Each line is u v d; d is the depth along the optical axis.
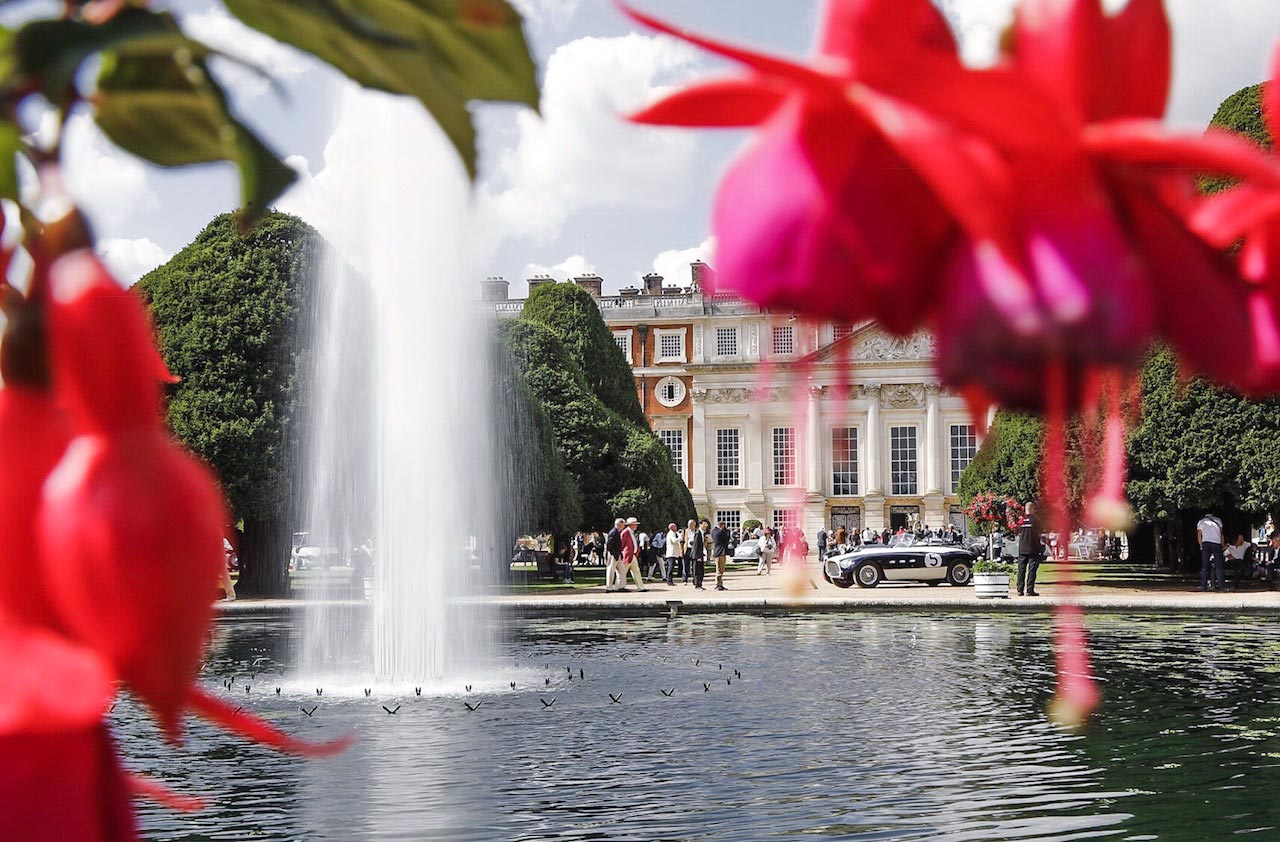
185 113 0.65
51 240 0.60
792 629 20.41
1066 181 0.50
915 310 0.52
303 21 0.59
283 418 29.20
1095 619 20.92
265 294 29.28
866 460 71.25
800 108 0.52
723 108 0.53
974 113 0.50
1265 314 0.52
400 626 15.13
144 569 0.56
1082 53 0.52
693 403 72.38
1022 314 0.48
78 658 0.57
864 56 0.51
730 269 0.52
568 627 21.48
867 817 6.60
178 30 0.59
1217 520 26.73
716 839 6.16
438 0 0.60
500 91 0.63
